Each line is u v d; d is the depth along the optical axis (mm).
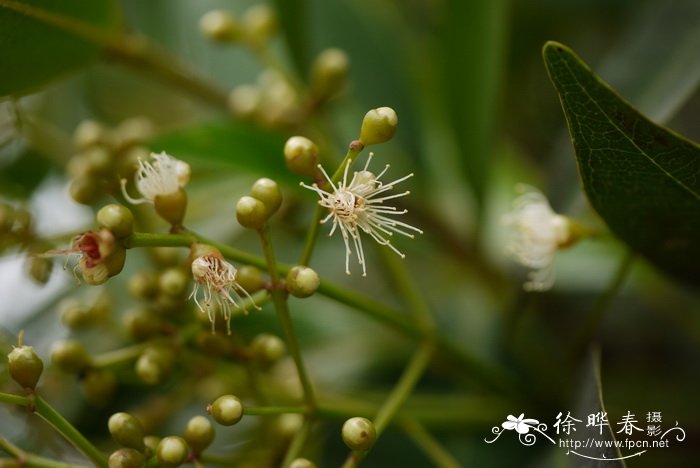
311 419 223
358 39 298
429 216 283
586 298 291
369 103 295
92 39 255
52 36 245
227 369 247
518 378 258
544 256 248
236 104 273
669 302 280
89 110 326
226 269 217
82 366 235
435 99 289
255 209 216
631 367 283
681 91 237
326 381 276
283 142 248
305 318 284
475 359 252
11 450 219
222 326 233
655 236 228
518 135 306
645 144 213
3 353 236
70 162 267
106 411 266
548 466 238
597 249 283
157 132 276
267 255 218
